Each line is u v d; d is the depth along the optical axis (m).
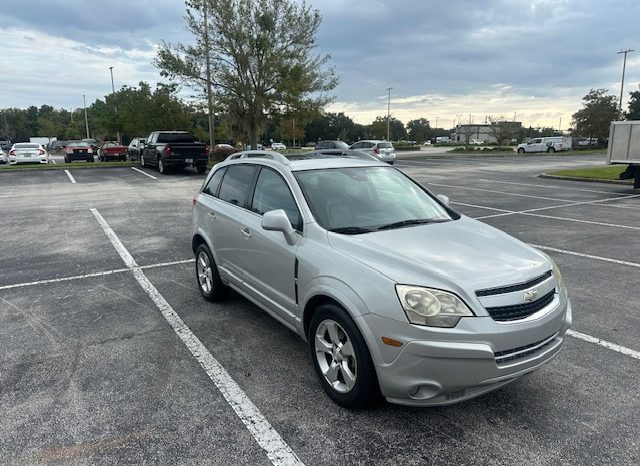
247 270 4.39
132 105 39.28
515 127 67.06
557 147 48.28
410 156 41.94
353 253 3.24
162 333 4.50
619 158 16.06
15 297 5.50
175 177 19.91
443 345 2.72
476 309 2.79
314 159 4.54
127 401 3.36
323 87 25.55
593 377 3.65
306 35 25.08
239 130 26.19
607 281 5.97
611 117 57.50
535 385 3.54
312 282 3.36
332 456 2.79
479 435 2.97
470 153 50.03
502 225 9.66
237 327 4.64
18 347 4.21
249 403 3.33
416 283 2.86
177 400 3.38
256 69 24.84
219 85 25.00
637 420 3.11
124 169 23.70
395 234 3.52
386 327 2.84
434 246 3.32
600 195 14.60
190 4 23.73
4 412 3.23
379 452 2.82
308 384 3.58
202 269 5.47
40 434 3.00
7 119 116.25
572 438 2.93
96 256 7.29
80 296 5.53
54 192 15.08
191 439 2.95
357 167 4.49
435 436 2.96
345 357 3.20
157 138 22.31
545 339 3.04
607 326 4.59
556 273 3.45
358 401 3.12
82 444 2.90
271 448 2.86
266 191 4.33
